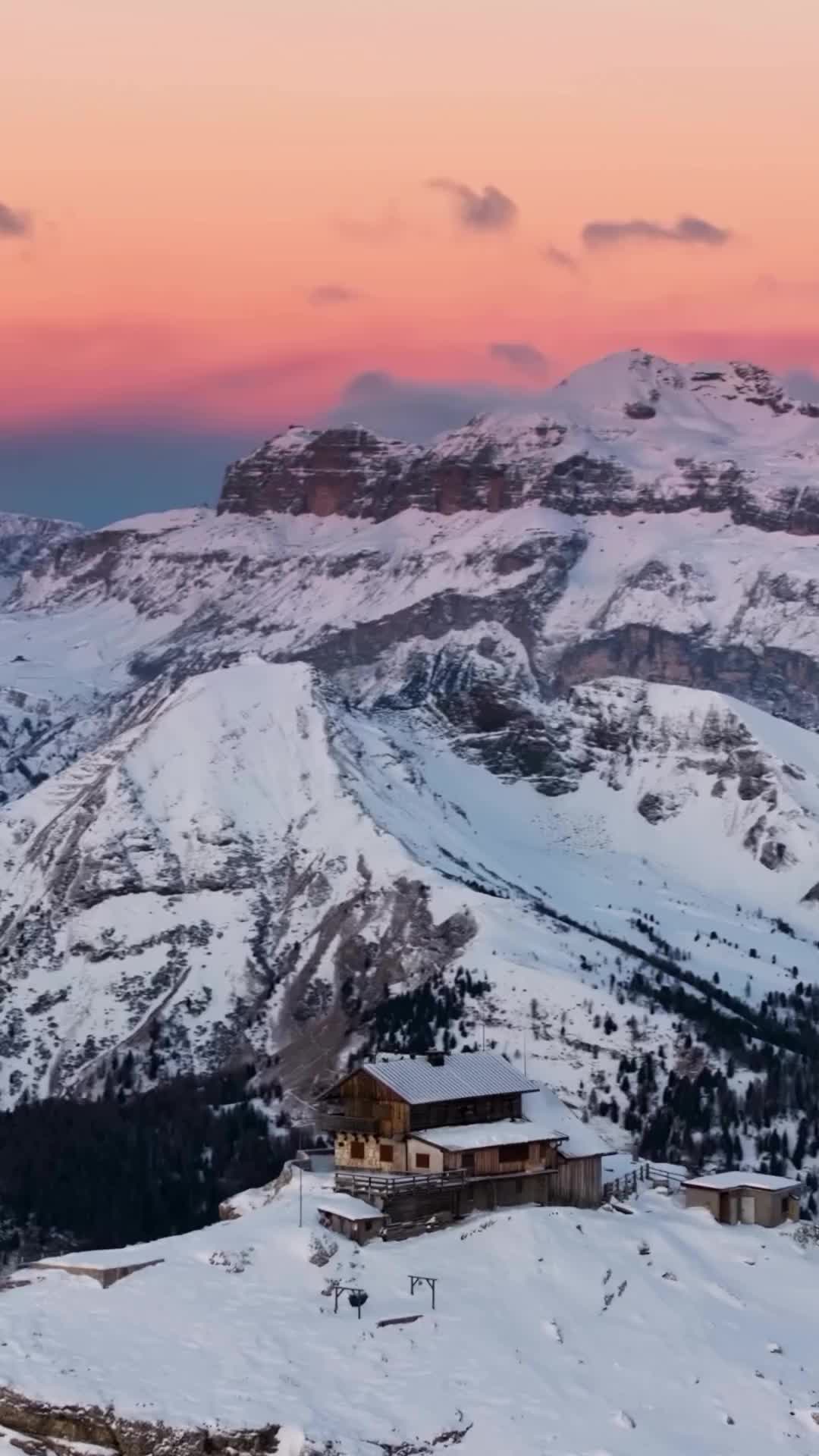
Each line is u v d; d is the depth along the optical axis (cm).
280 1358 18525
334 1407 17662
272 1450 17112
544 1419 17575
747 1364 18988
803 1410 18200
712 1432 17675
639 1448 17200
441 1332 19125
